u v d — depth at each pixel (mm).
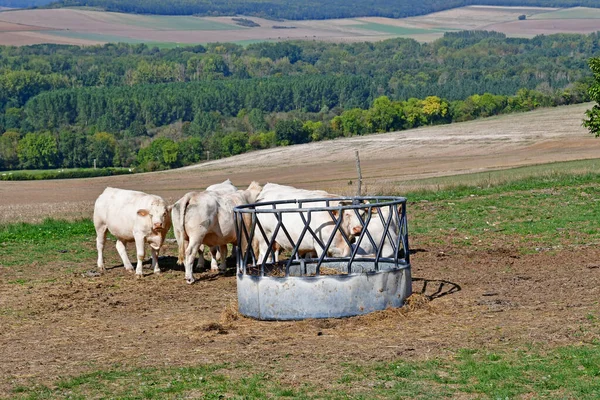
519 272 16938
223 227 17359
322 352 11047
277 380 9828
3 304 15539
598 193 31156
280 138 124250
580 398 8820
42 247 23609
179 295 15898
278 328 12633
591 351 10500
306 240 15711
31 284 17703
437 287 15555
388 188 37125
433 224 25625
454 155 80188
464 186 36438
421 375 9828
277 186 19062
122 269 19406
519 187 34500
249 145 121750
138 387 9781
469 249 20688
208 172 86938
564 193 31656
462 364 10203
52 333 13062
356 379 9742
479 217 26688
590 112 43438
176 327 13094
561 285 15102
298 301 12938
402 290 13477
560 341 11070
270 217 16391
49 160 119375
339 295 12898
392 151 89375
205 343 11922
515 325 12094
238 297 13695
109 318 14070
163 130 157000
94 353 11625
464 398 8984
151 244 18203
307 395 9227
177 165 116875
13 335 13023
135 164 124438
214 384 9758
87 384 9984
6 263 20844
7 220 31453
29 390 9828
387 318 12836
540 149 77625
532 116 113688
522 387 9242
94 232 26906
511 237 22266
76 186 76812
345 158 87688
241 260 13859
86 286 17172
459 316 12891
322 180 64750
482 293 14688
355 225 15281
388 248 15883
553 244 20688
